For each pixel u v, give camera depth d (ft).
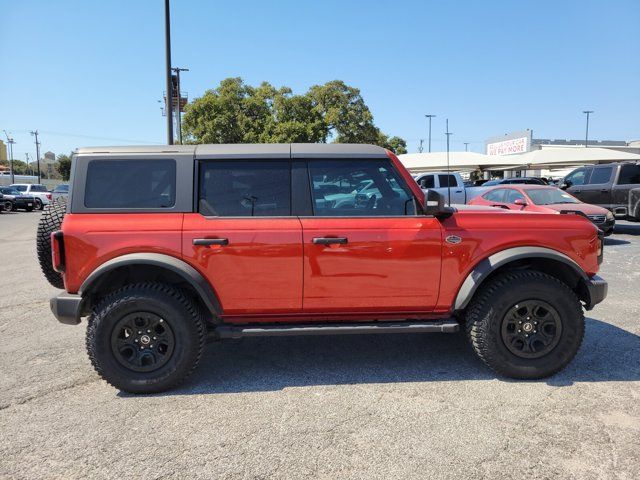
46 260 13.20
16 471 8.82
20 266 30.76
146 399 11.74
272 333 12.07
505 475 8.58
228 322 12.47
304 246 12.05
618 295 21.36
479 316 12.39
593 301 12.90
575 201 35.91
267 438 9.87
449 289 12.55
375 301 12.44
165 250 11.81
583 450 9.32
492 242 12.54
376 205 12.66
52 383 12.69
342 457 9.17
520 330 12.41
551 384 12.30
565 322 12.35
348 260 12.17
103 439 9.89
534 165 116.57
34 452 9.43
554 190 36.99
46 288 24.18
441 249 12.39
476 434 9.91
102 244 11.69
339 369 13.47
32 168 371.15
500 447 9.43
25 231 54.19
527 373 12.42
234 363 13.98
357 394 11.87
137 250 11.78
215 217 12.05
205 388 12.33
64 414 10.98
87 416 10.88
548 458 9.07
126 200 12.02
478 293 12.78
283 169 12.47
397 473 8.66
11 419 10.75
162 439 9.88
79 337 16.51
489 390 12.00
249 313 12.33
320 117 101.96
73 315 11.69
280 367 13.66
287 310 12.37
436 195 11.84
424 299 12.57
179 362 11.85
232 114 94.63
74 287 11.84
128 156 12.17
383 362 13.96
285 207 12.35
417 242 12.32
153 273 12.62
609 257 31.50
